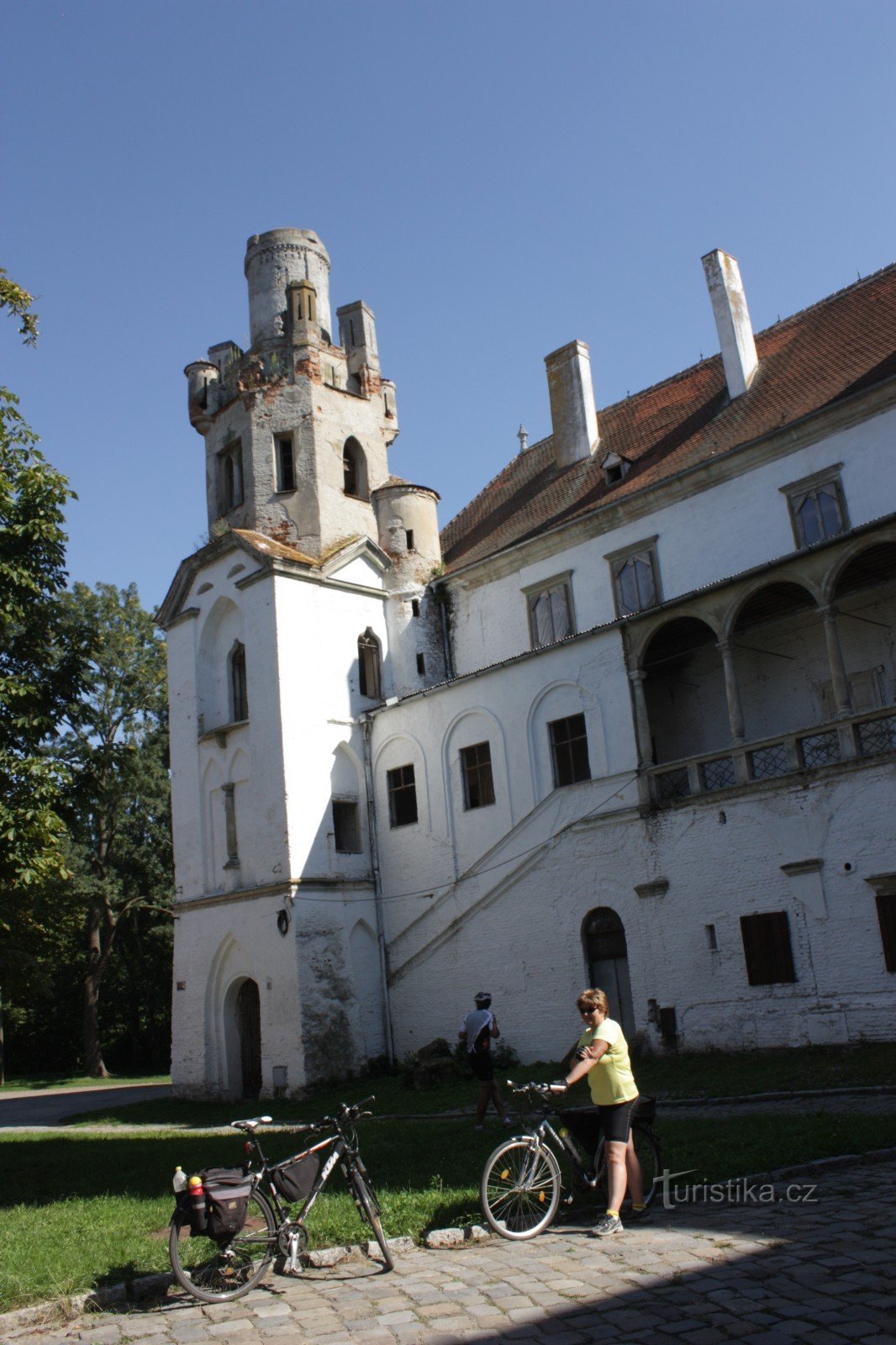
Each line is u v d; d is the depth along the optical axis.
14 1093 42.66
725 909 21.78
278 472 33.56
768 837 21.31
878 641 23.70
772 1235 7.99
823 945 20.23
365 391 35.44
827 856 20.38
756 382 29.14
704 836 22.39
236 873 29.36
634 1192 9.02
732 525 26.42
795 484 25.23
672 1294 6.83
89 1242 9.58
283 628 29.58
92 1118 27.09
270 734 29.00
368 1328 6.71
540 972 25.05
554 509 31.84
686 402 31.53
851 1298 6.40
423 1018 27.48
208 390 35.91
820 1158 10.39
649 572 27.98
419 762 29.00
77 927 52.69
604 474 30.75
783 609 24.61
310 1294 7.70
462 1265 8.05
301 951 27.17
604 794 24.34
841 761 20.44
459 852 27.52
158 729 49.56
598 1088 8.99
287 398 33.81
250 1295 7.82
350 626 31.42
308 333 34.34
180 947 30.47
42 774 16.47
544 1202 9.09
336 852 28.94
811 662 24.88
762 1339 5.89
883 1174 9.87
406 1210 9.62
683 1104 16.78
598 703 24.88
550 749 25.94
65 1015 54.94
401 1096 23.08
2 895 28.84
